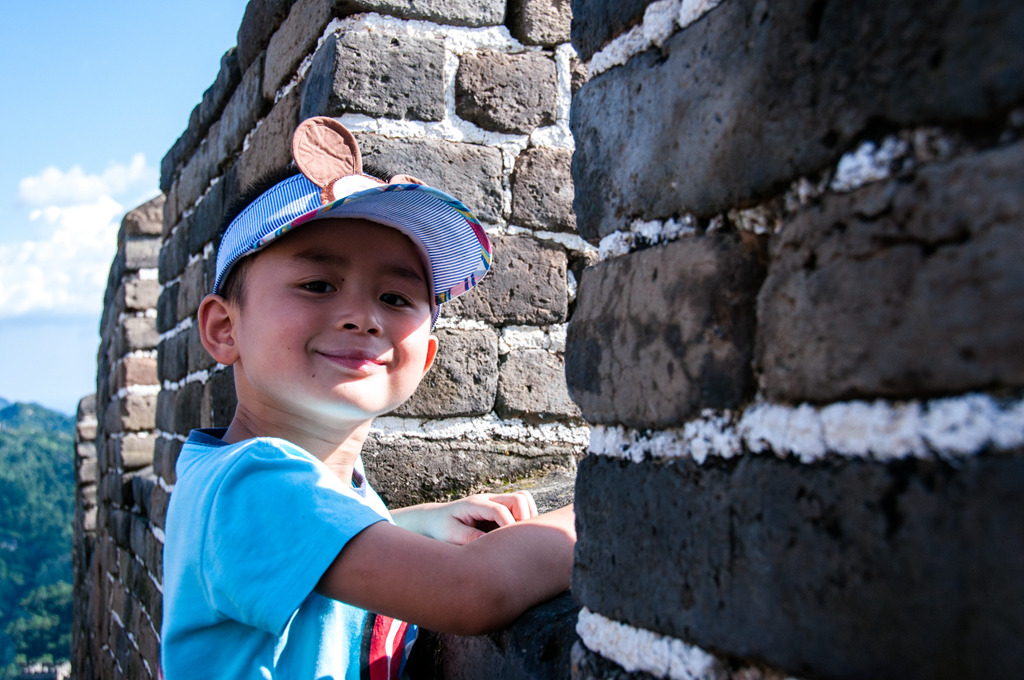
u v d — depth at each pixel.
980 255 0.56
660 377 0.85
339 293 1.33
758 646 0.71
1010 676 0.53
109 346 5.21
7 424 101.94
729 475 0.76
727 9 0.81
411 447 1.86
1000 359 0.55
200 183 2.86
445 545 1.15
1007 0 0.56
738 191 0.78
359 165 1.41
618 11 0.97
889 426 0.62
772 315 0.73
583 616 0.98
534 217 2.00
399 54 1.88
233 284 1.42
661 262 0.86
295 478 1.16
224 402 2.30
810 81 0.71
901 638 0.59
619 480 0.91
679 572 0.81
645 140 0.92
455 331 1.91
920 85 0.61
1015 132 0.56
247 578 1.10
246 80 2.40
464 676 1.31
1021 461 0.53
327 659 1.21
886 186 0.63
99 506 5.32
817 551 0.66
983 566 0.55
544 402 1.98
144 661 3.20
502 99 1.97
